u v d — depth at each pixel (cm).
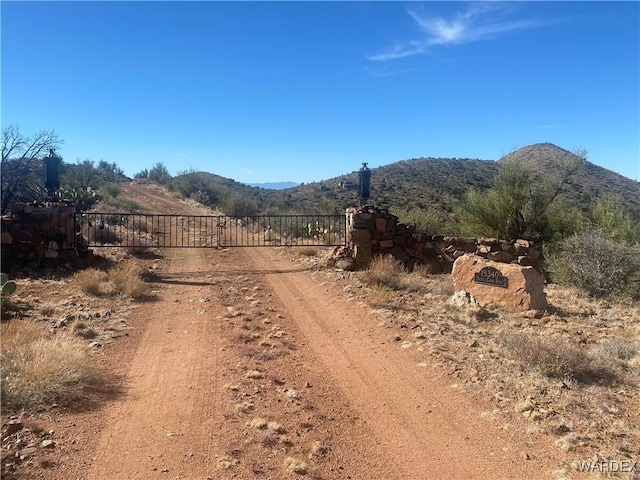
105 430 462
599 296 1017
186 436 459
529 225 1877
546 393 546
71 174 3525
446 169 6862
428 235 1406
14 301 869
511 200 1855
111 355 664
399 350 714
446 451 450
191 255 1620
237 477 397
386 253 1384
